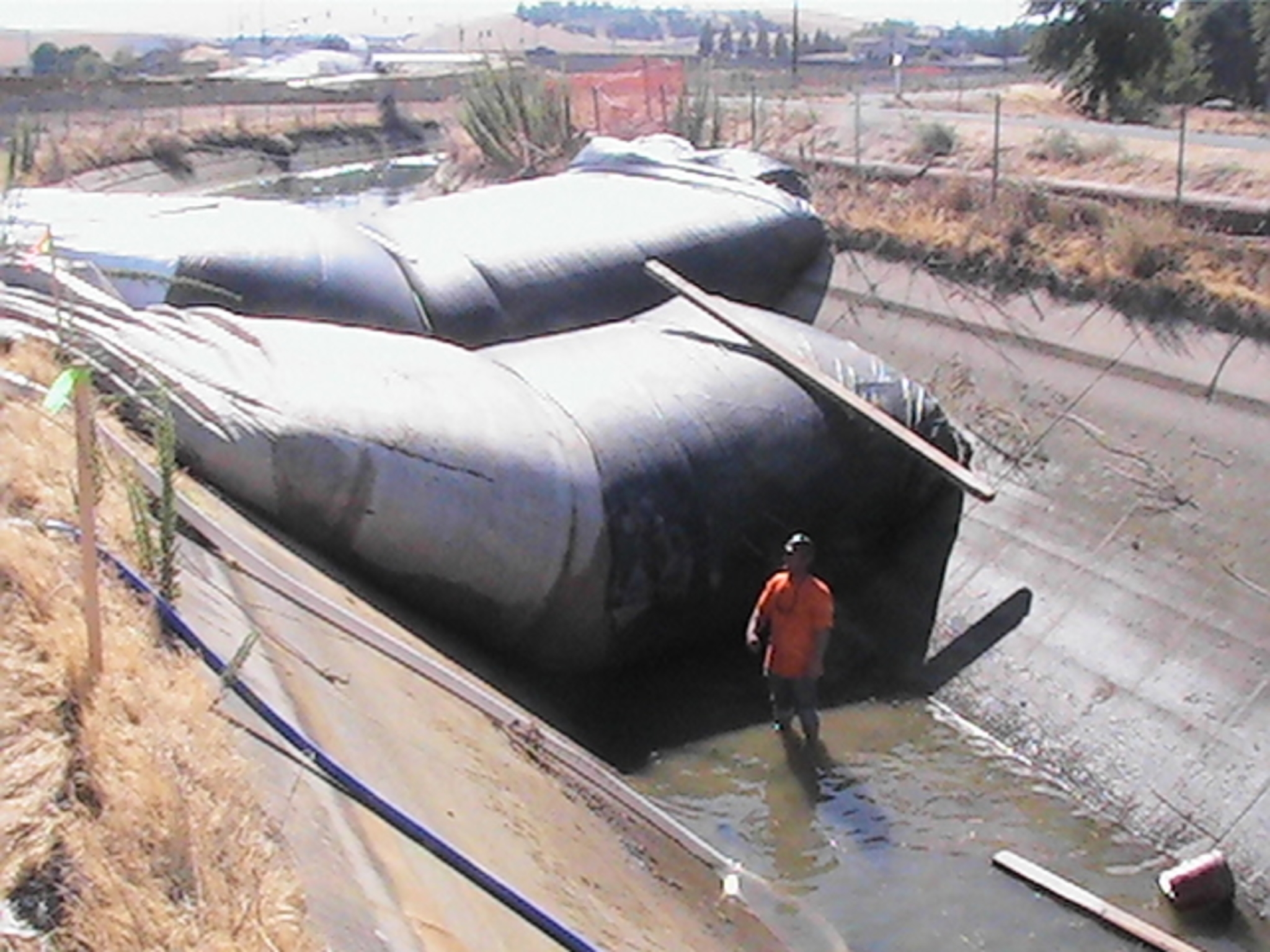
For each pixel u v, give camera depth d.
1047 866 10.88
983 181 21.39
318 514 10.57
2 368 9.66
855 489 14.19
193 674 6.93
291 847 6.03
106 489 8.59
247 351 11.14
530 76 33.75
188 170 42.62
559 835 8.37
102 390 10.30
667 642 13.03
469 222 17.75
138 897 5.36
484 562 11.39
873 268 20.09
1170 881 10.40
